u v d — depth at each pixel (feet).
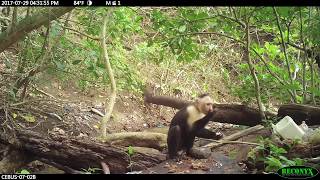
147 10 22.29
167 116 22.34
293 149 15.75
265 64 19.52
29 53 19.02
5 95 18.92
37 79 19.17
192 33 18.65
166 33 19.21
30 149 17.07
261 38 24.56
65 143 16.96
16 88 18.70
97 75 18.86
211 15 18.94
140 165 16.79
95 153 16.84
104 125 17.98
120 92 22.04
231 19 18.51
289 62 20.30
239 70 24.94
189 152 17.19
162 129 20.15
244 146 17.67
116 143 17.69
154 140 17.75
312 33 18.37
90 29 19.02
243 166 16.43
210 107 17.02
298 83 19.79
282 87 18.71
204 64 24.71
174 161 16.94
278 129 16.88
